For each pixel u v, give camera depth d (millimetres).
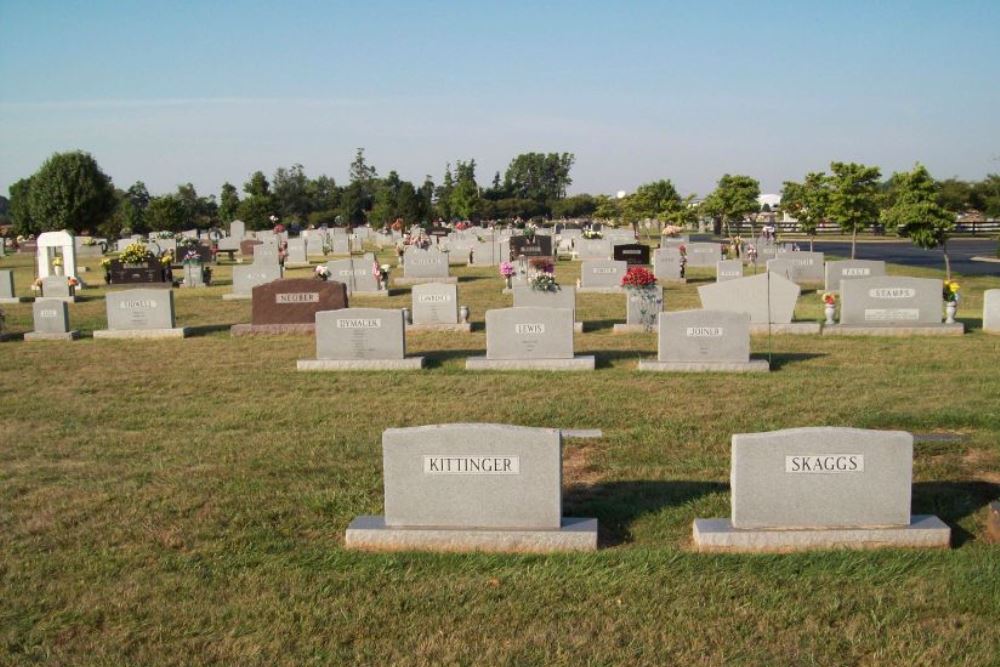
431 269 33156
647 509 8594
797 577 6957
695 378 14727
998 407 12000
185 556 7711
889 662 5789
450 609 6645
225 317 25219
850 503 7602
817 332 19094
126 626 6516
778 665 5785
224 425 12352
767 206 91062
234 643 6234
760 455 7586
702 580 6949
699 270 36375
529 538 7641
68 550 7891
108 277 34094
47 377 16422
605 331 20719
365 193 109312
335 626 6434
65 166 71188
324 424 12227
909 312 19047
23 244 68625
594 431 11414
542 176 152875
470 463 7773
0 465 10562
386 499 7887
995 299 18891
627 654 5957
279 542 7973
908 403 12422
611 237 48750
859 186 33625
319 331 16578
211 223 96000
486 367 16000
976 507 8453
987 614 6363
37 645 6254
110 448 11250
